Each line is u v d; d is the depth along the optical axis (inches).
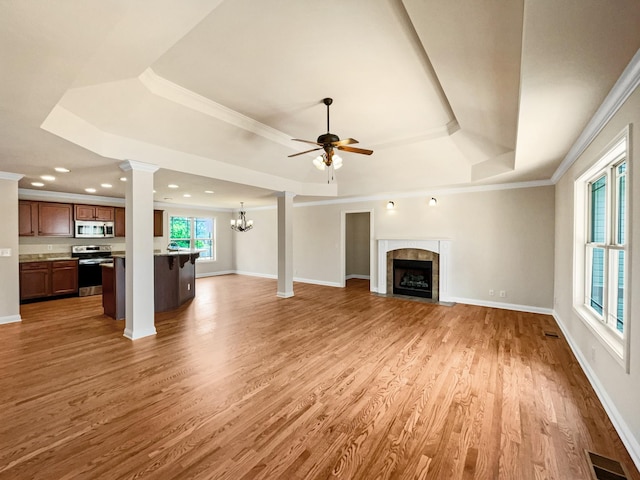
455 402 92.0
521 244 202.2
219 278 347.9
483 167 187.9
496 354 128.7
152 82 116.0
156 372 111.3
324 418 83.9
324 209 301.1
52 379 105.7
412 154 194.2
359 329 162.7
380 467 66.2
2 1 48.3
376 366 117.2
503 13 66.3
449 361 121.8
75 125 117.0
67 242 258.1
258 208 365.1
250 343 141.6
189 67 106.8
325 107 138.6
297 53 97.2
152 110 128.3
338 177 249.4
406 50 94.5
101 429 78.6
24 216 224.7
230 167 193.2
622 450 71.4
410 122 156.9
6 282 172.9
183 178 183.3
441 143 177.5
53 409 87.5
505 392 97.7
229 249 390.9
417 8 68.2
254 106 138.3
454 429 79.2
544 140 114.5
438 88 119.2
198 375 109.2
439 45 81.7
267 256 358.6
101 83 102.7
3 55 62.7
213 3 57.8
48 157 136.1
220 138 161.0
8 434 76.5
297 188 250.5
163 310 200.8
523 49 60.9
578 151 119.8
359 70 106.7
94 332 156.3
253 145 176.7
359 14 78.6
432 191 236.2
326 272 302.0
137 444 73.0
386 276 257.3
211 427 79.7
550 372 111.7
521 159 142.5
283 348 135.4
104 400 92.4
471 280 220.8
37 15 51.9
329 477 63.4
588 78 71.0
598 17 50.3
